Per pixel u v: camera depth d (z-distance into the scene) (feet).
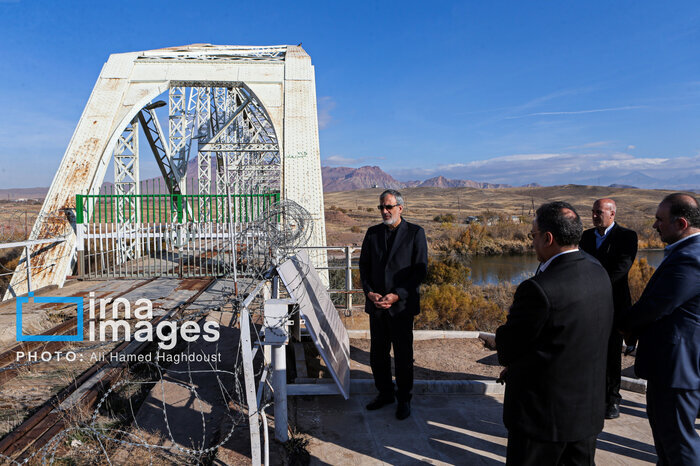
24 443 11.05
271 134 74.49
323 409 13.07
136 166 52.90
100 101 47.65
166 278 34.01
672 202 9.05
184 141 68.28
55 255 33.65
